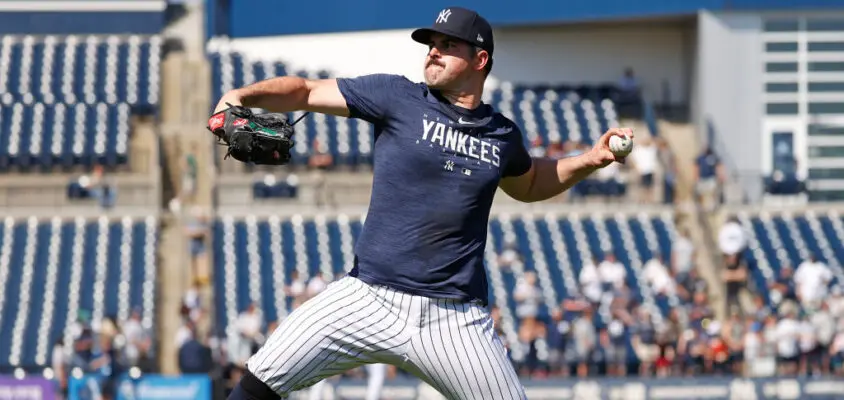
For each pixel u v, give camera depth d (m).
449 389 19.23
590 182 96.12
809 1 105.56
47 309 83.50
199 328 77.56
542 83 109.81
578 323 75.81
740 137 105.44
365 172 97.38
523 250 91.75
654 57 110.50
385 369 68.56
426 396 67.25
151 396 61.62
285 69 108.50
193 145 99.31
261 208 93.94
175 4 113.44
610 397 70.50
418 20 109.06
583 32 110.12
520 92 106.81
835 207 96.94
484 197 18.98
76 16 108.75
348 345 18.75
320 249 91.44
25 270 87.00
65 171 95.94
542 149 95.75
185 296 79.75
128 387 61.78
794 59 105.88
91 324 78.19
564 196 96.00
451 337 18.86
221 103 18.45
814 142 105.62
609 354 75.75
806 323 76.19
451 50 18.80
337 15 110.75
